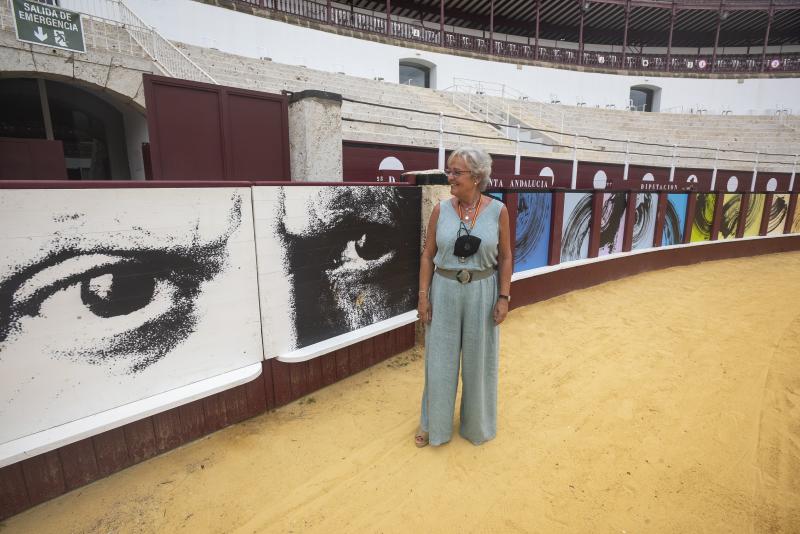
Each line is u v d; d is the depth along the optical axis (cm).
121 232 227
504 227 262
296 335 323
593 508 231
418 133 1362
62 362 215
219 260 270
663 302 654
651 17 3109
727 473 260
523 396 355
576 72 2920
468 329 266
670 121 2802
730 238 1091
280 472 255
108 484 240
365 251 369
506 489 245
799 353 451
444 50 2553
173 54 1043
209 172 514
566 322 550
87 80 855
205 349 271
